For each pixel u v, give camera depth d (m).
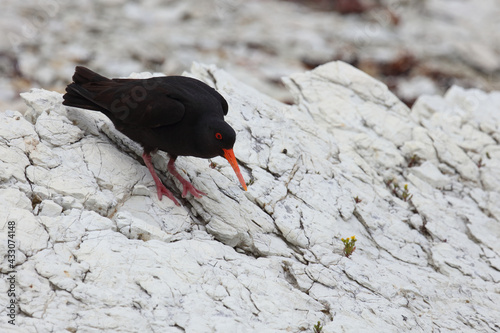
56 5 30.88
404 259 11.62
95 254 8.80
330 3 37.31
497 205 13.76
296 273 10.05
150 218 10.13
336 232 11.36
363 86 15.91
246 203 11.13
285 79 15.95
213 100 10.56
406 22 36.09
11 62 24.75
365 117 15.07
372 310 9.69
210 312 8.52
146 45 28.31
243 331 8.35
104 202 9.84
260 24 33.03
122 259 8.83
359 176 13.10
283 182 11.92
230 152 10.26
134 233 9.50
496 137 15.79
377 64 30.28
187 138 10.27
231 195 11.18
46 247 8.70
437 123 16.05
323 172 12.62
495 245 12.48
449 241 12.30
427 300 10.58
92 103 10.58
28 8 29.80
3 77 23.70
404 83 29.42
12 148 10.00
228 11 34.09
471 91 18.19
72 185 9.89
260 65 28.28
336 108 15.16
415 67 30.50
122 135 11.40
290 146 12.78
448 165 14.62
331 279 10.12
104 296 8.24
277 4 36.75
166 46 28.58
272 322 8.73
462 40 34.41
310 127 13.89
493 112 17.22
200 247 9.73
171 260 9.10
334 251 11.02
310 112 15.06
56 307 7.97
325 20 35.06
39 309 7.89
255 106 13.66
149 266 8.88
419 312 10.20
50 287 8.23
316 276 10.09
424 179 14.08
